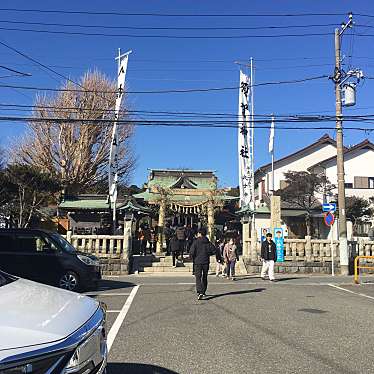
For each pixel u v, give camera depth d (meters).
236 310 10.39
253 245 21.30
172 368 5.89
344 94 20.23
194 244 12.25
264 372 5.74
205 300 11.98
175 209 28.47
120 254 20.42
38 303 3.51
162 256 24.91
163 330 8.17
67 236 20.45
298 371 5.79
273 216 21.92
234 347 6.97
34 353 2.73
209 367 5.95
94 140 38.44
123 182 42.56
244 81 25.97
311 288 14.89
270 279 17.33
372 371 5.82
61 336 2.97
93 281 14.11
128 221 22.42
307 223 35.88
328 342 7.34
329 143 44.00
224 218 33.25
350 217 35.72
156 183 33.59
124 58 25.02
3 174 28.42
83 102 37.59
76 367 2.99
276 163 43.62
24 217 30.33
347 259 20.53
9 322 3.00
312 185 35.91
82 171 37.66
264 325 8.66
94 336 3.34
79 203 30.92
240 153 25.98
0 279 4.22
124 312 10.07
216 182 31.66
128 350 6.78
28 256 13.95
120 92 25.23
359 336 7.77
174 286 15.20
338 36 20.59
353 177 40.31
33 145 37.47
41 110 36.97
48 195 30.81
